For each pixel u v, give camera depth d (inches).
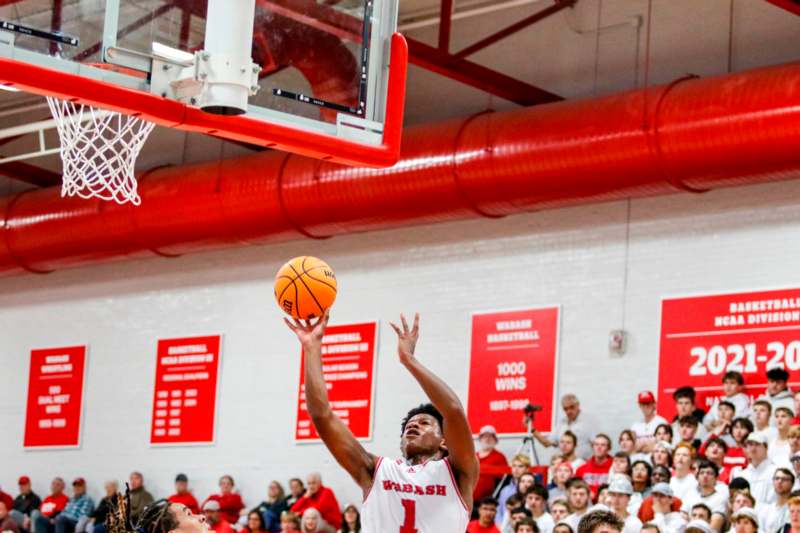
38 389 1094.4
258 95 429.7
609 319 785.6
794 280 717.9
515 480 738.2
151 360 1023.6
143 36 411.8
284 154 873.5
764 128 669.3
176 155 1012.5
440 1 820.6
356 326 904.9
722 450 654.5
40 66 394.0
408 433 318.3
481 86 799.7
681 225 767.7
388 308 892.6
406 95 903.7
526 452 786.2
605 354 782.5
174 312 1018.1
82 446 1054.4
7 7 393.4
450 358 853.8
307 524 800.9
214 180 898.7
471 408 834.8
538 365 810.2
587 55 817.5
